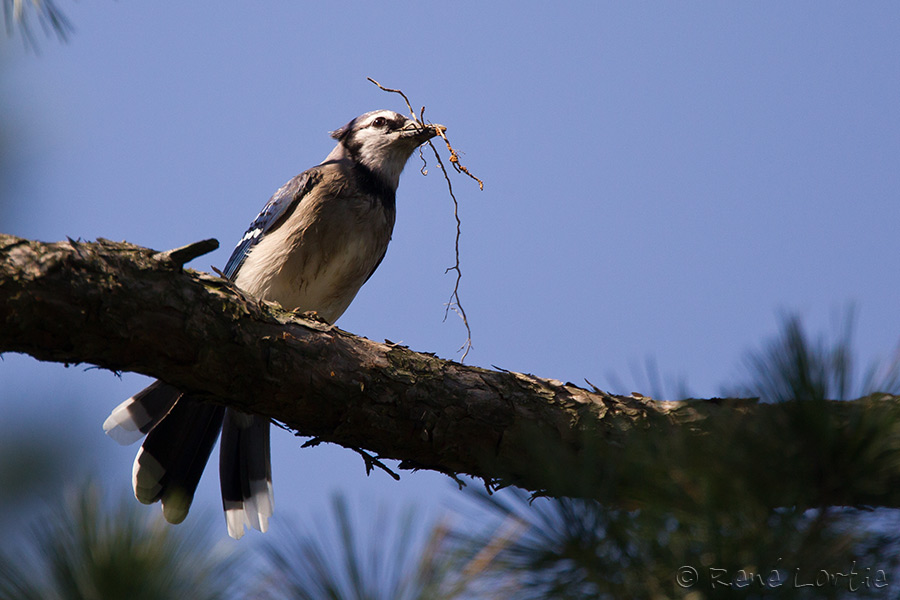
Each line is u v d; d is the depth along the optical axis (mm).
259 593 2910
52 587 2887
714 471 2908
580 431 5543
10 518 3889
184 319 5078
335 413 5613
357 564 2928
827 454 2859
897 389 2918
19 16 4785
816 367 2848
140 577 2885
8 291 4602
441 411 5641
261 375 5383
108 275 4844
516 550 2898
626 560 2850
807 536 2764
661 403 5594
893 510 2887
